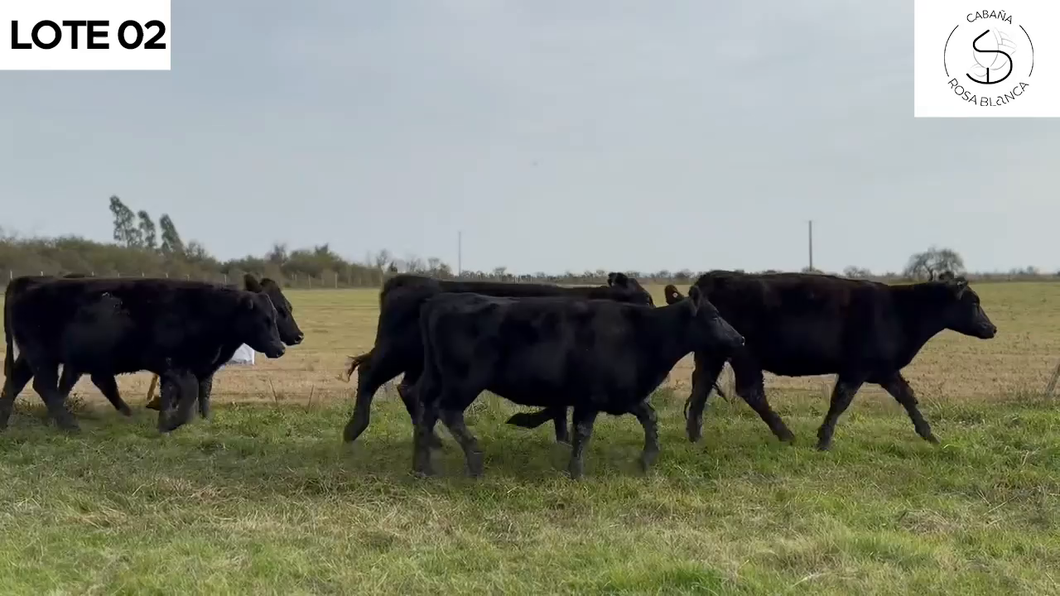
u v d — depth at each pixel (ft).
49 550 19.01
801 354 32.04
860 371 31.91
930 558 18.81
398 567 18.06
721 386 42.06
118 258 174.91
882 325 31.94
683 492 25.13
